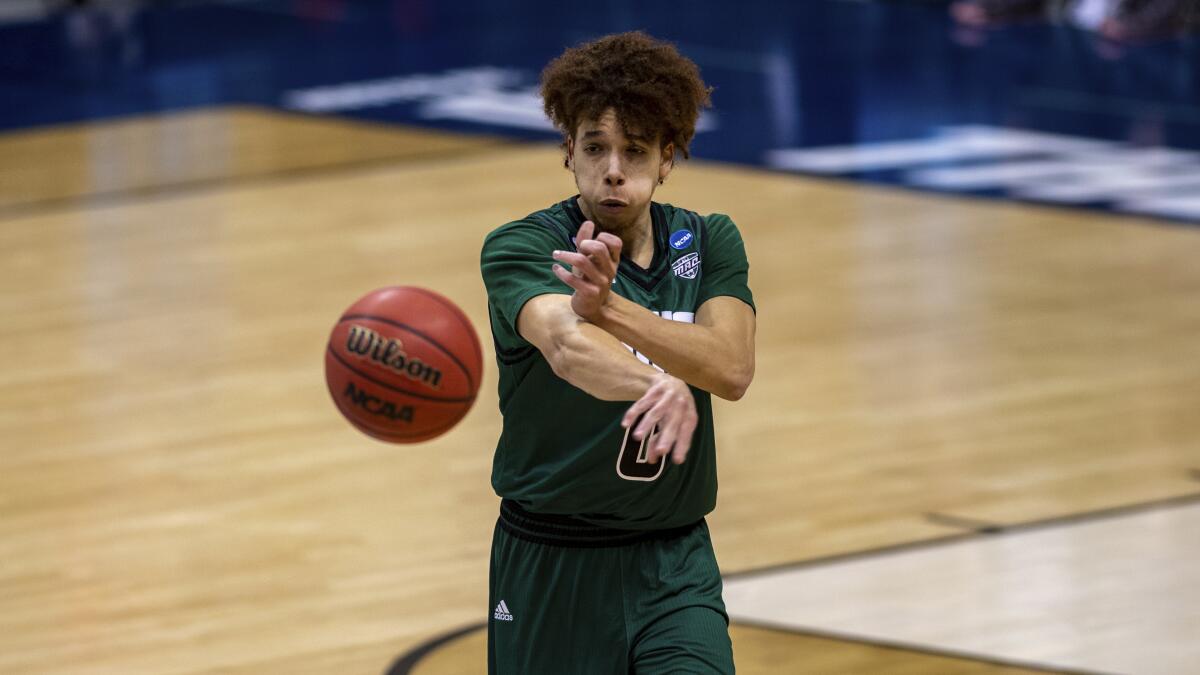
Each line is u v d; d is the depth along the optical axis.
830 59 38.78
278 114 34.19
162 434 16.83
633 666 7.50
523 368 7.33
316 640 12.27
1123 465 15.72
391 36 43.69
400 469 15.82
